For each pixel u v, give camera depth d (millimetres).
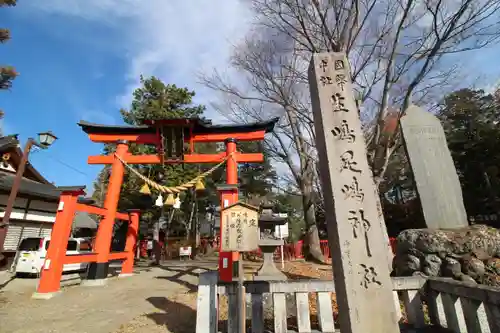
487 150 23141
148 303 7492
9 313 6738
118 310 6852
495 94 26469
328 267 12891
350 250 3119
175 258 25859
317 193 18734
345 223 3221
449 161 7875
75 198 9719
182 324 5453
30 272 13086
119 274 12688
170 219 28219
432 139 8086
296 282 4383
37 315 6547
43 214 18094
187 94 22094
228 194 10086
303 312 4254
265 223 10289
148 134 12234
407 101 10367
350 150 3529
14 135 17469
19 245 15500
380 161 11828
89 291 9344
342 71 3975
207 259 24797
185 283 10609
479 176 23875
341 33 11406
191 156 11594
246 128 11828
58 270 8945
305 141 16188
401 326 4270
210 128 11727
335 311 5496
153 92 21922
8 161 17516
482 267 5316
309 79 4336
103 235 11023
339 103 3783
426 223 7309
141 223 27453
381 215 10062
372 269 3049
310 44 12586
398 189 30031
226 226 4238
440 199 7480
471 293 3529
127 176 20375
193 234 35094
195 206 31250
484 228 6355
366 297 2951
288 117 15898
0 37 10172
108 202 11398
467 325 3670
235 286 4215
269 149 18234
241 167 33688
